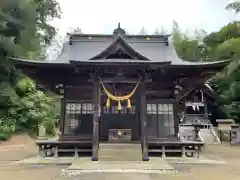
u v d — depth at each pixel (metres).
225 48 27.86
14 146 17.44
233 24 31.89
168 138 13.05
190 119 28.53
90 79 11.52
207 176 8.60
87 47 16.05
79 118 13.16
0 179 8.12
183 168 10.20
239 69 27.84
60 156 12.84
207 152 16.23
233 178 8.33
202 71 13.27
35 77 13.61
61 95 13.38
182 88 14.14
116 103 14.25
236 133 21.08
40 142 12.38
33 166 10.57
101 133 14.06
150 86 13.82
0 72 23.70
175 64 12.53
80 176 8.36
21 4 24.66
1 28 23.78
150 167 9.59
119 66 10.91
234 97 28.05
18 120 22.20
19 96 24.44
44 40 33.50
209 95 28.89
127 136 14.35
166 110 13.44
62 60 14.19
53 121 27.83
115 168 9.52
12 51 23.92
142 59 11.28
